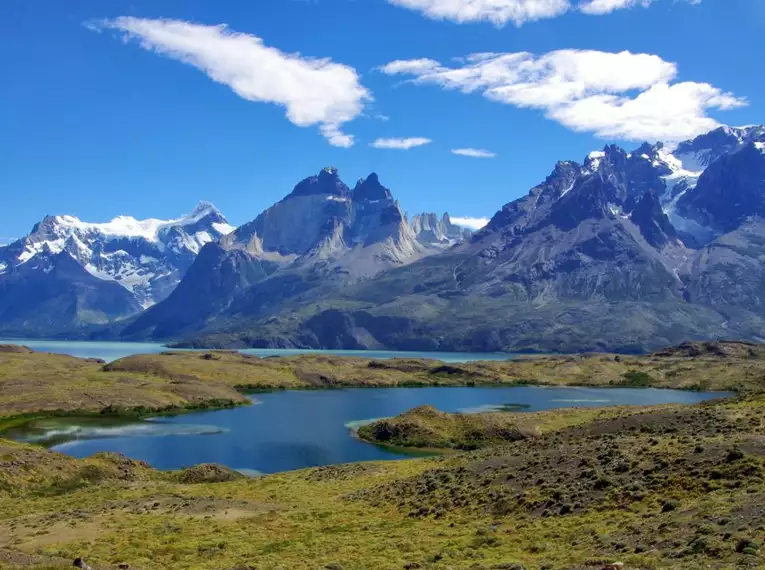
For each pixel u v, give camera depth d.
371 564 48.09
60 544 59.47
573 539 48.53
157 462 131.25
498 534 53.78
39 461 99.69
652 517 49.78
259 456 139.00
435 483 76.38
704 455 61.22
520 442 102.00
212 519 70.44
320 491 89.81
